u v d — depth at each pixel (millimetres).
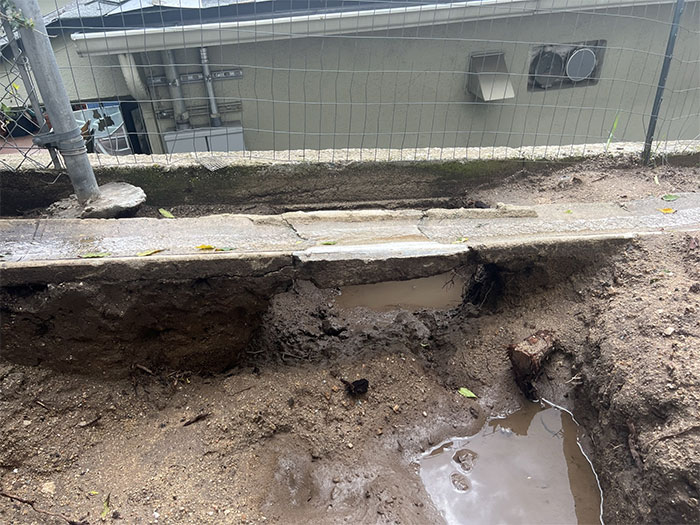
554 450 3064
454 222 3727
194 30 4379
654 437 2459
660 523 2316
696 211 3898
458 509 2764
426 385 3426
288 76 5129
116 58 4879
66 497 2533
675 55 6375
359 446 3031
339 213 3691
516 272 3631
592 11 5645
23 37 3051
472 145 6266
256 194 4414
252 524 2535
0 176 3854
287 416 3062
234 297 3043
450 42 5500
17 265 2643
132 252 2891
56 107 3246
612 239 3496
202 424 2969
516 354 3238
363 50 5328
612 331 3080
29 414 2732
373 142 5883
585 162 4770
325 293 4402
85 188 3549
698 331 2752
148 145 5488
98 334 2861
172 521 2469
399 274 3170
